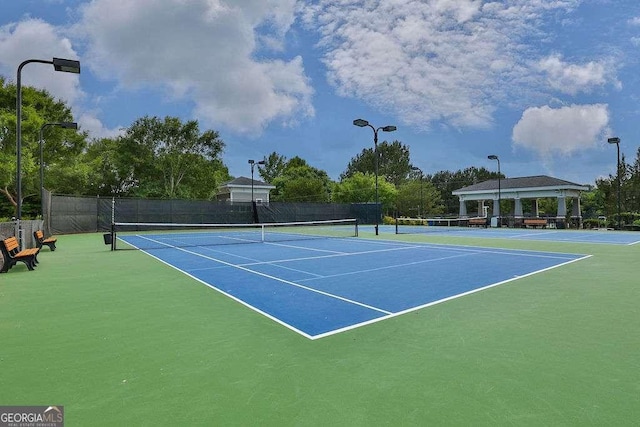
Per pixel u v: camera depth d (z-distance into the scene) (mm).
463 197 45969
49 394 3250
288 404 3062
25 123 25094
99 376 3586
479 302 6320
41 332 4867
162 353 4148
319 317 5477
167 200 31094
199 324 5176
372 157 85500
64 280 8508
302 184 65062
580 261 11383
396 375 3576
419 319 5367
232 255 13133
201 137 44844
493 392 3230
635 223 32656
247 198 53469
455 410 2951
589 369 3678
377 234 24188
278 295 6875
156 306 6141
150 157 43500
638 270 9664
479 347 4277
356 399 3137
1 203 31391
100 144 46406
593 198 56719
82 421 2828
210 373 3641
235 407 3023
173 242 19047
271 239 20938
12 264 9961
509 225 38188
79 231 26906
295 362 3893
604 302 6309
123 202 29141
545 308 5938
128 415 2910
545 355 4031
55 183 32656
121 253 14062
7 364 3871
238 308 5984
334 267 10164
